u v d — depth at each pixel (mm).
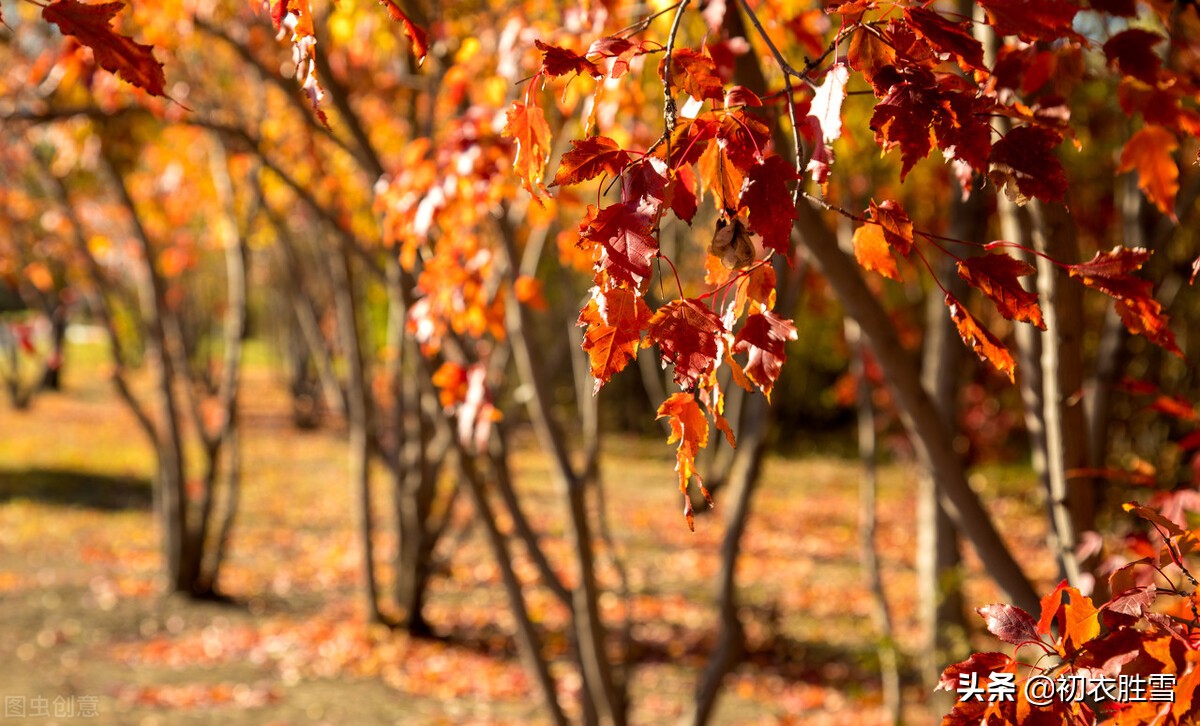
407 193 3637
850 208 6203
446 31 4641
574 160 1095
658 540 13430
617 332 1054
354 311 9398
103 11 1138
